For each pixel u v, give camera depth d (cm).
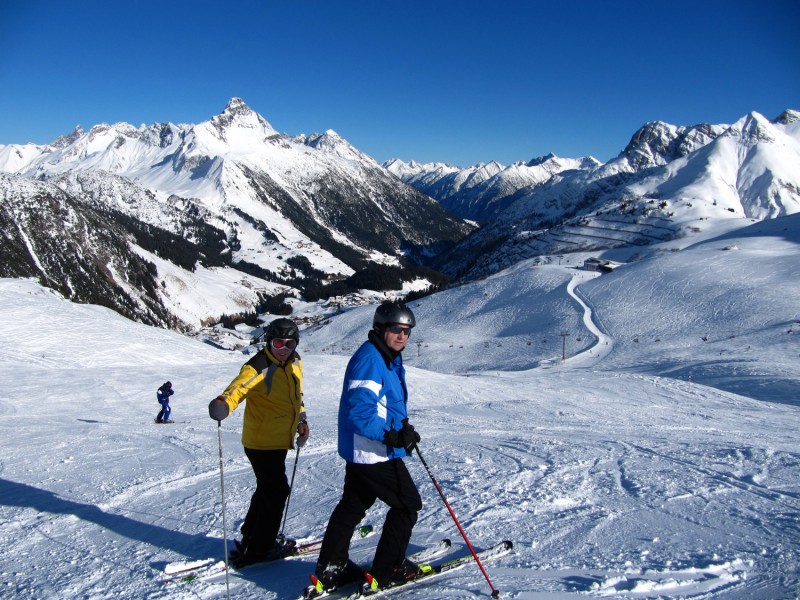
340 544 373
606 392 3008
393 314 359
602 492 622
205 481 741
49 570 435
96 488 702
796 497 586
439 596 365
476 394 2884
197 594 385
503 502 586
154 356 3838
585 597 358
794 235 13575
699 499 583
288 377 430
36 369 2872
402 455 371
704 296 9831
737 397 2902
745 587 371
